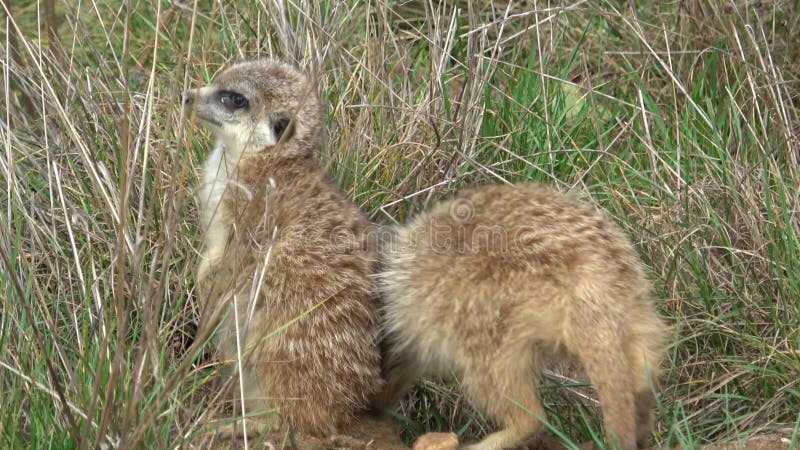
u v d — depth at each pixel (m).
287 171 5.60
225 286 5.17
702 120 7.43
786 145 6.80
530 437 4.84
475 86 6.77
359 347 5.20
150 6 8.02
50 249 5.89
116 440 4.41
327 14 6.91
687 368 5.86
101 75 6.84
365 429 5.30
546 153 6.67
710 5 8.11
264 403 5.26
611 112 7.80
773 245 5.84
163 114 6.80
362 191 6.23
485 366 4.79
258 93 5.71
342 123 6.43
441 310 4.88
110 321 5.10
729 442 4.96
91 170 5.55
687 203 6.37
